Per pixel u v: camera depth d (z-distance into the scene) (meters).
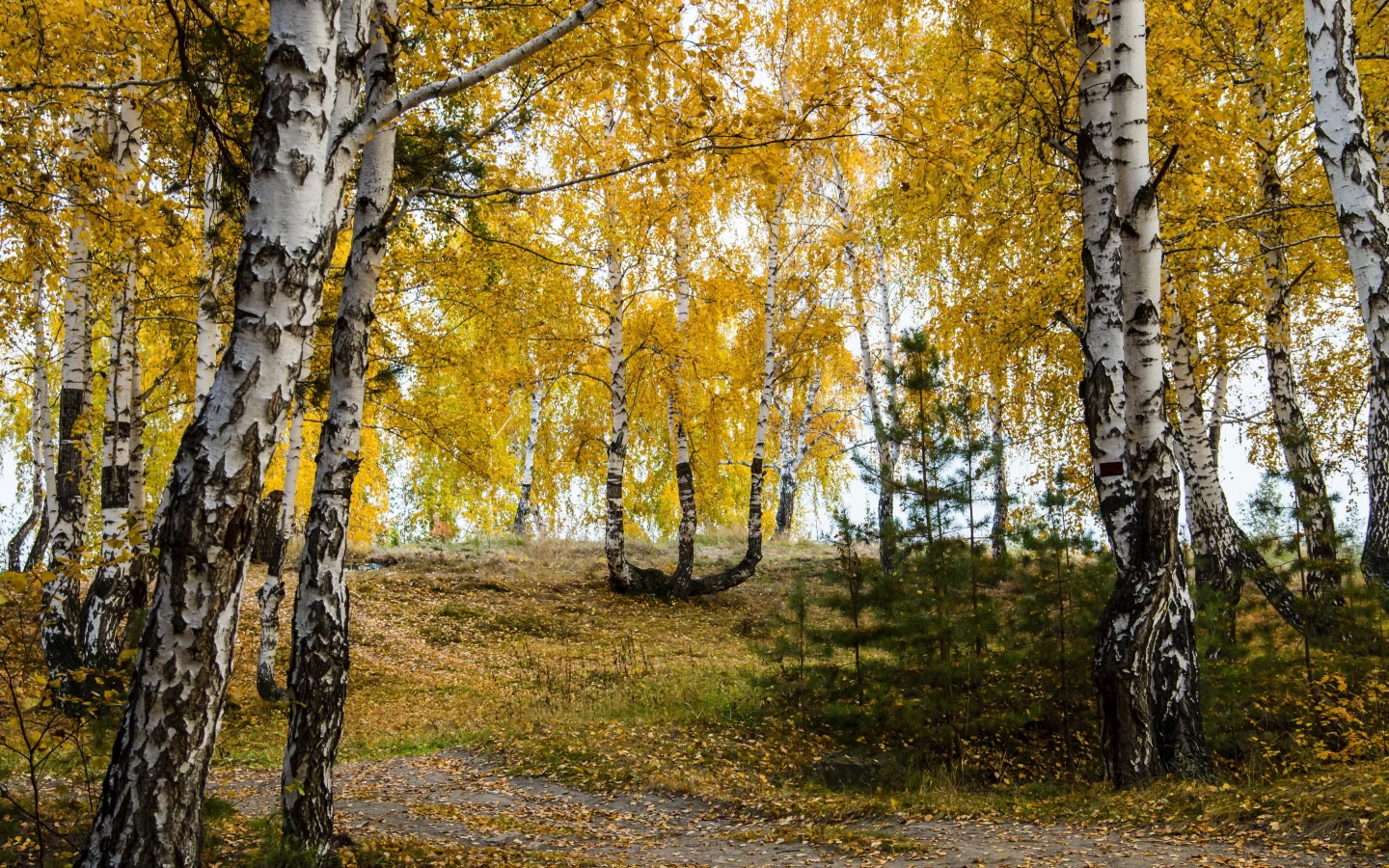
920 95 5.76
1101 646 6.99
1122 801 6.23
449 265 12.80
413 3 5.80
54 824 5.23
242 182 4.61
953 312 11.33
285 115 3.57
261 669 11.77
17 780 6.40
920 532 8.95
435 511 35.06
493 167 10.21
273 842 5.12
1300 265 12.20
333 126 4.13
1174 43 8.11
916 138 5.72
